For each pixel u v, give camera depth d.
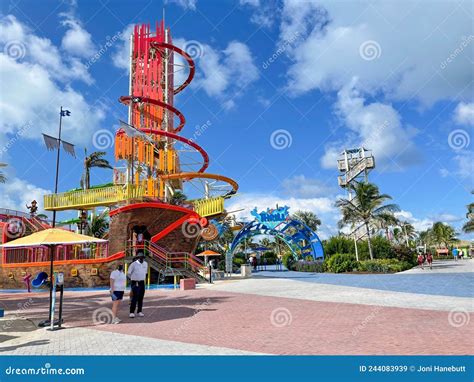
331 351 7.35
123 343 8.41
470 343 7.63
